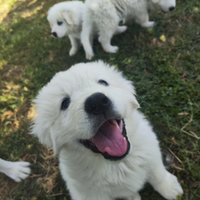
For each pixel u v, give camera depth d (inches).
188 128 10.9
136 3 16.3
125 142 7.0
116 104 6.6
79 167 7.9
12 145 14.0
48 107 7.8
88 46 16.5
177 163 10.2
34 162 12.8
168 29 17.3
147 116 12.2
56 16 18.1
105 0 15.0
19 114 15.9
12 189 12.1
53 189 11.4
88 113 6.3
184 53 14.6
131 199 9.4
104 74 8.5
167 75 13.8
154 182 9.1
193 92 12.1
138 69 15.3
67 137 7.4
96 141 7.1
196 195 8.8
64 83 7.6
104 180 7.9
